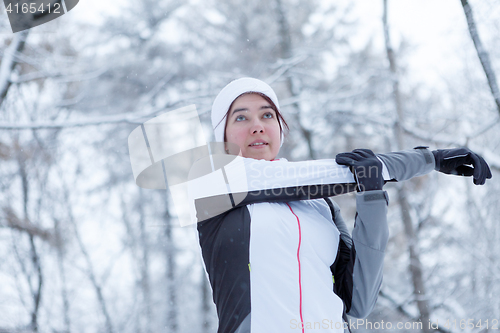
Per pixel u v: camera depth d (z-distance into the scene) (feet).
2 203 29.99
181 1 40.98
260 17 40.22
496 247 22.39
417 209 26.50
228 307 3.46
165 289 36.58
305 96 30.91
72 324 31.27
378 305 25.43
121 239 36.32
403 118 28.81
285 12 39.24
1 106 27.96
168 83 38.93
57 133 31.32
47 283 30.76
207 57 38.99
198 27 40.47
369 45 36.24
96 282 32.65
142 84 38.09
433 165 4.08
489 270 22.12
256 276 3.43
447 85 20.11
